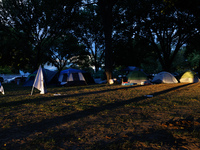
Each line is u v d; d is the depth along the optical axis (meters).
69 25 24.83
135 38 25.61
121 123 4.01
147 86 14.49
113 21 24.53
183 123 3.87
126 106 6.02
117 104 6.45
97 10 27.00
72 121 4.27
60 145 2.81
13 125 4.01
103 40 32.12
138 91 10.78
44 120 4.40
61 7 21.39
